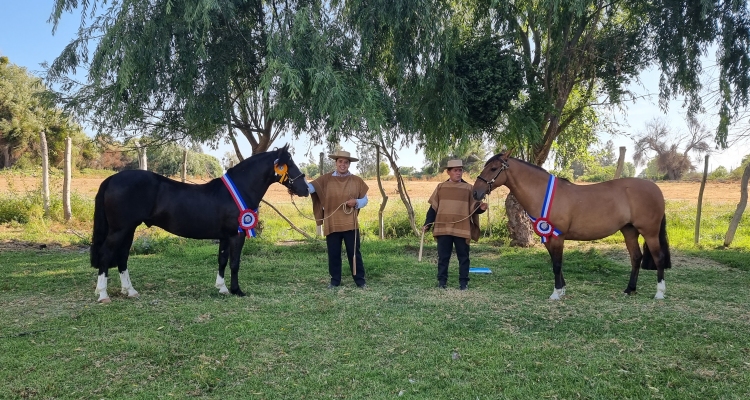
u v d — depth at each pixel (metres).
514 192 5.50
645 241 5.55
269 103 7.59
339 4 7.76
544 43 9.88
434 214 5.98
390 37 8.10
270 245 9.12
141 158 10.98
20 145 30.02
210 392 2.98
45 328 4.07
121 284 5.32
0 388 2.96
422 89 8.39
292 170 5.45
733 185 28.94
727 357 3.52
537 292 5.60
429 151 9.82
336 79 6.85
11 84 30.69
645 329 4.17
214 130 8.72
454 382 3.11
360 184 5.86
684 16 8.21
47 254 7.96
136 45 6.80
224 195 5.23
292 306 4.85
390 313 4.63
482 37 8.70
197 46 7.14
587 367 3.34
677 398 2.91
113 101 7.70
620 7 9.28
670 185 29.42
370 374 3.22
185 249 8.56
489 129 9.35
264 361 3.43
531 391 2.99
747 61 8.14
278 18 7.82
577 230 5.32
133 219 4.91
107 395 2.91
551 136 9.63
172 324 4.23
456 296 5.34
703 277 6.48
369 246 9.21
